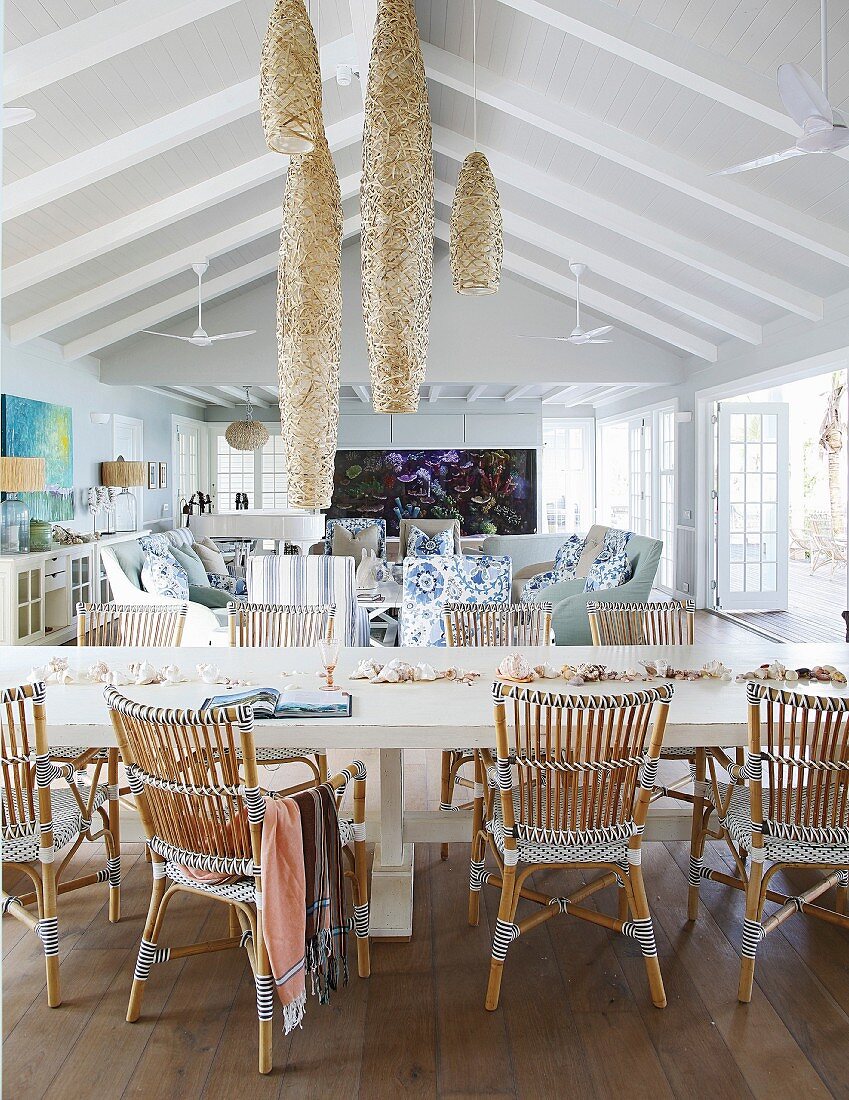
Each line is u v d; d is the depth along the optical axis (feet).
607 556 19.15
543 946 8.24
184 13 11.78
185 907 9.02
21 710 7.00
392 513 43.98
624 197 19.02
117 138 14.88
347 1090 6.24
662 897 9.20
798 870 9.86
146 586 18.44
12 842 7.18
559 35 14.15
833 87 11.94
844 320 18.67
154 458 35.35
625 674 8.95
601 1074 6.41
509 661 8.93
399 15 4.71
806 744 6.95
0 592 19.21
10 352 21.30
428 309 4.89
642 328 26.58
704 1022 7.03
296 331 4.87
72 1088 6.27
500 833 7.43
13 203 14.88
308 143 4.83
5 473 17.89
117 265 20.40
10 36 11.48
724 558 28.40
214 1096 6.19
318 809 6.75
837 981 7.63
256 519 27.91
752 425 28.37
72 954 8.06
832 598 31.86
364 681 9.00
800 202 15.71
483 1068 6.48
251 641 11.81
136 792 7.04
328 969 6.86
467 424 40.96
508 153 19.61
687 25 12.05
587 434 45.19
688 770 12.86
